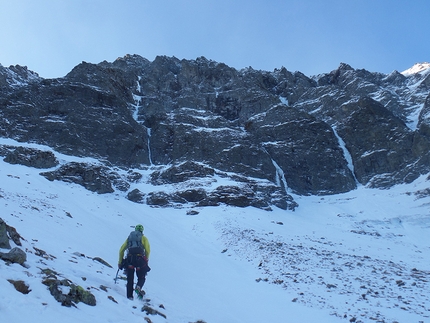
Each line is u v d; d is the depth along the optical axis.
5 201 18.83
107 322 6.03
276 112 62.12
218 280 16.95
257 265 19.88
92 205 30.58
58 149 45.25
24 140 45.56
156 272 15.61
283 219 35.47
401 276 17.91
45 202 24.58
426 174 46.88
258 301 13.67
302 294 14.51
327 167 52.62
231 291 15.06
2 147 39.69
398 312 12.21
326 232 32.53
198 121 59.09
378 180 49.62
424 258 25.50
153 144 55.19
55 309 5.51
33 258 8.07
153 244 22.39
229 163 48.66
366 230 35.53
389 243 31.02
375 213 40.50
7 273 6.02
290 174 51.91
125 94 67.00
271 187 44.38
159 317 7.73
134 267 8.27
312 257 21.33
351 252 24.72
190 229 30.20
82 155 45.88
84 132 49.38
